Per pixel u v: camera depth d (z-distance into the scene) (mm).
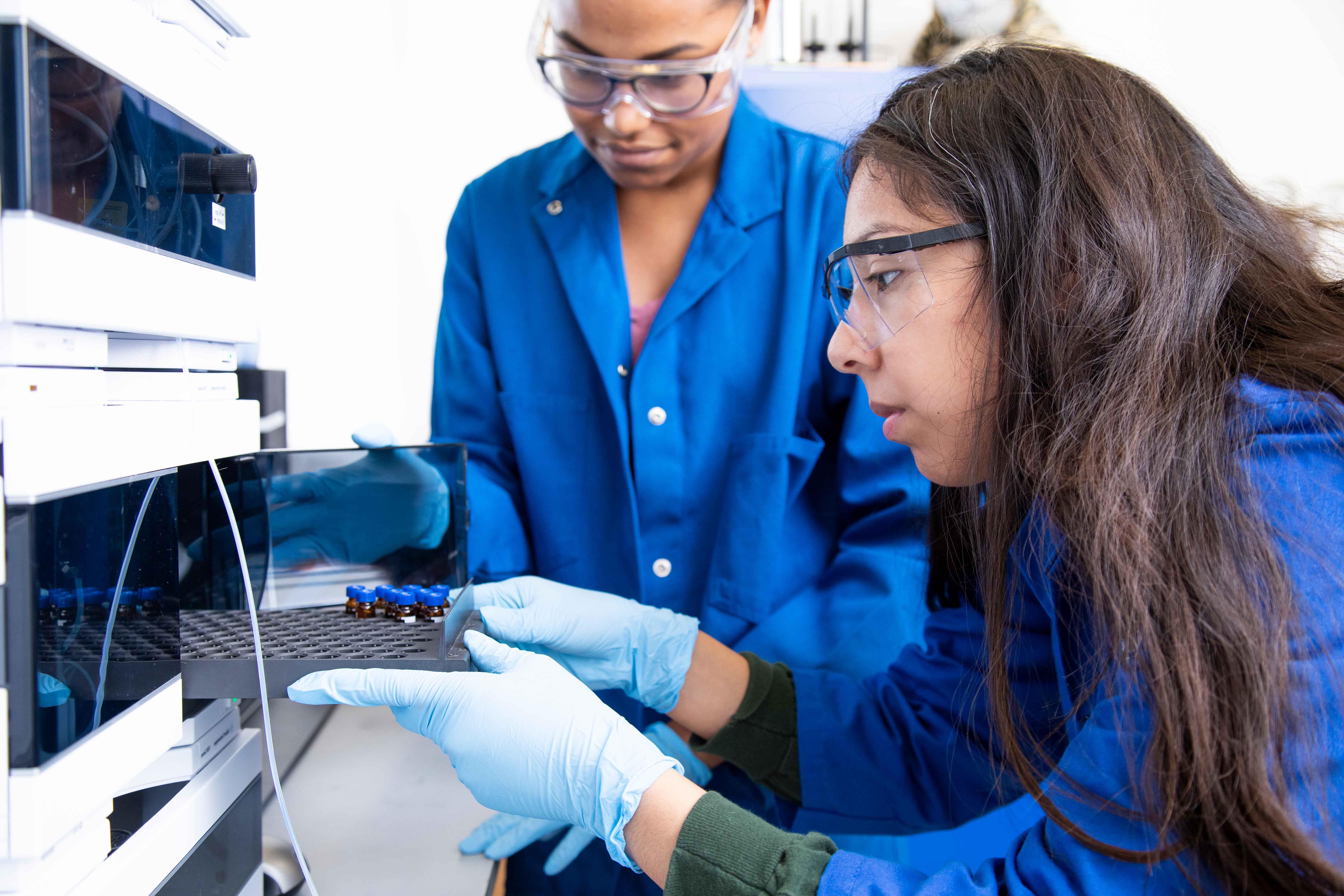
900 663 1068
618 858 680
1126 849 512
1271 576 479
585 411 1259
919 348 659
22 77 421
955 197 627
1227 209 625
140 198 538
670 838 652
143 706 573
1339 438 525
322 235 1468
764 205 1214
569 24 974
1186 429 537
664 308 1195
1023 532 684
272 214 1405
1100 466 543
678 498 1233
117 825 625
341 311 1495
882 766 992
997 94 642
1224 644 467
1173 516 515
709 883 603
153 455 566
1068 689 726
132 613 560
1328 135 1562
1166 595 490
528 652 789
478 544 1223
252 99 1326
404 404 1546
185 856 636
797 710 1011
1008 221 614
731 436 1242
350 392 1515
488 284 1279
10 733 448
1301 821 455
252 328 708
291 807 935
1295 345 570
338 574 868
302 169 1434
